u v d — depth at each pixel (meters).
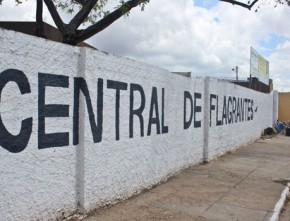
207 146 12.88
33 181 5.45
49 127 5.73
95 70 6.63
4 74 4.98
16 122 5.16
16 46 5.13
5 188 5.02
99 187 6.84
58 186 5.95
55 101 5.84
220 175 10.96
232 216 7.23
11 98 5.08
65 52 6.01
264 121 25.45
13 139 5.11
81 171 6.39
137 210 7.12
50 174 5.77
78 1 9.84
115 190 7.37
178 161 10.68
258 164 13.35
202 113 12.63
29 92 5.35
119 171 7.47
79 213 6.42
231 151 16.27
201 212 7.34
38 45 5.48
